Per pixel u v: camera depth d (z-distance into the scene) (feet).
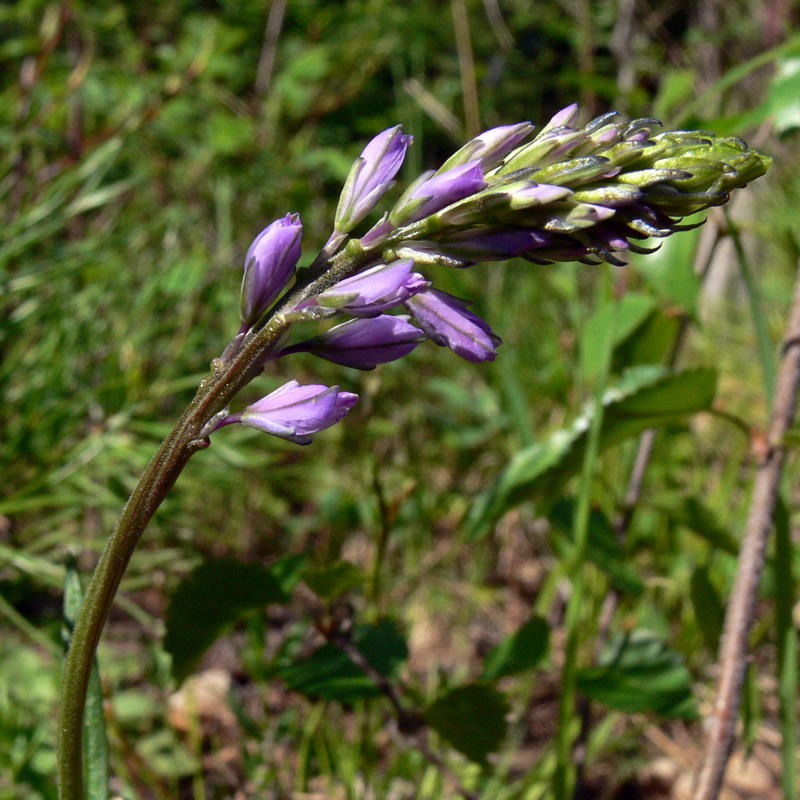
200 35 1.76
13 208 1.05
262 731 0.69
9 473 0.88
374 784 0.65
